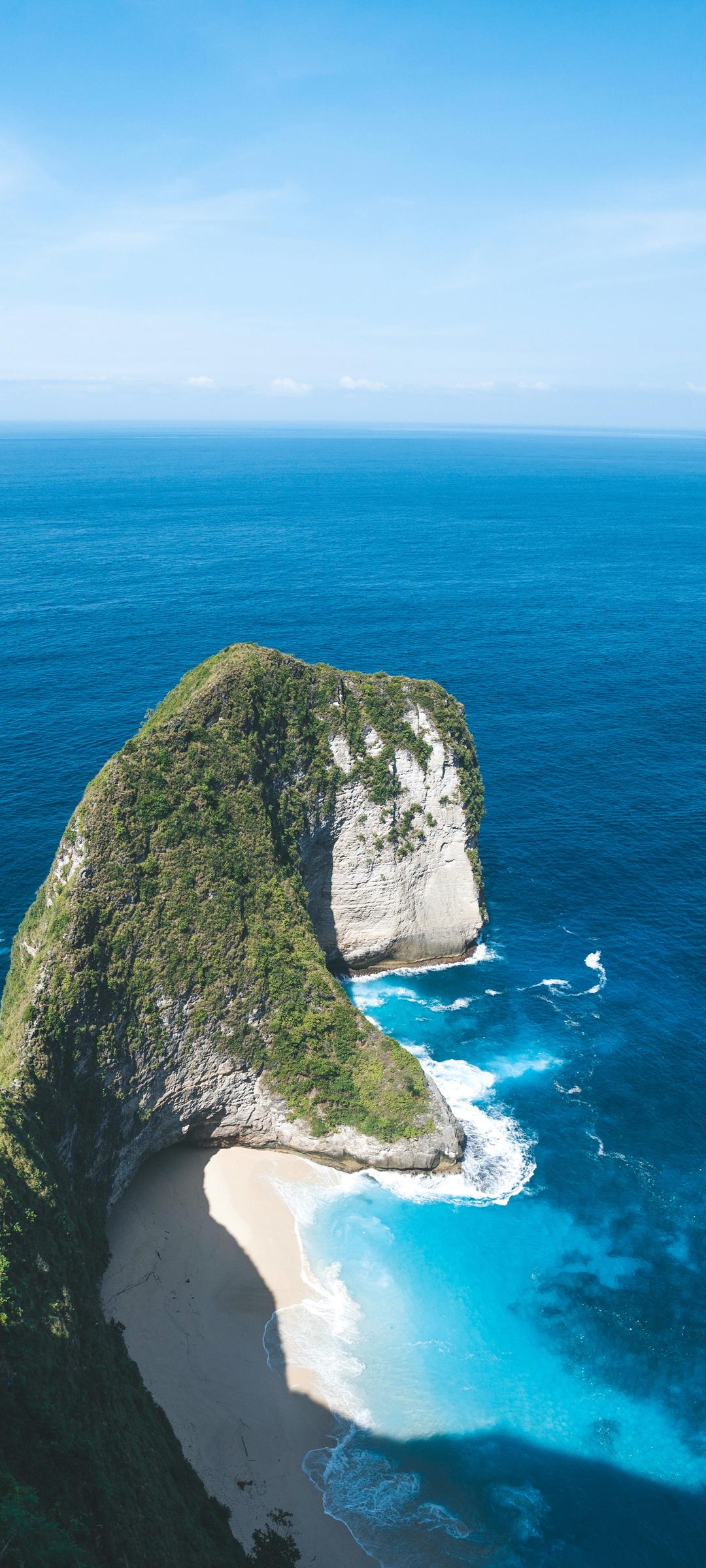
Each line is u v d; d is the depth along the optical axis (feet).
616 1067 170.71
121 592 494.59
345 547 654.12
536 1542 99.86
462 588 533.14
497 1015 183.62
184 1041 138.51
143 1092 134.00
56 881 142.51
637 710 346.74
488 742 313.53
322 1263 130.72
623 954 202.80
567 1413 113.50
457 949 200.44
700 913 216.95
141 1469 90.68
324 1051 149.28
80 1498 78.28
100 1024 127.03
